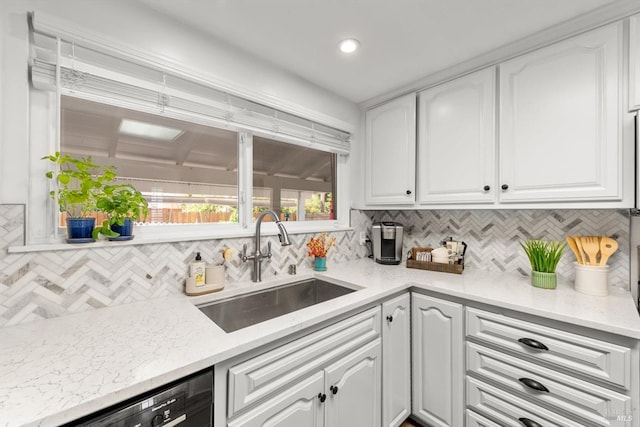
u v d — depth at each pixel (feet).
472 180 5.37
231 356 2.69
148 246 4.07
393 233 6.82
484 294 4.50
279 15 4.17
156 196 4.58
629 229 4.57
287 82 5.75
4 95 3.15
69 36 3.47
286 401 3.23
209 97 4.82
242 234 5.15
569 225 5.18
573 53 4.26
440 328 4.92
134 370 2.29
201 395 2.56
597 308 3.82
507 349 4.17
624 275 4.61
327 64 5.54
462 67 5.49
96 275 3.64
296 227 6.50
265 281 5.19
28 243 3.29
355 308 4.20
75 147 3.84
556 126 4.41
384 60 5.39
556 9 4.01
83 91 3.66
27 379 2.14
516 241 5.85
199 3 3.93
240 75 5.02
